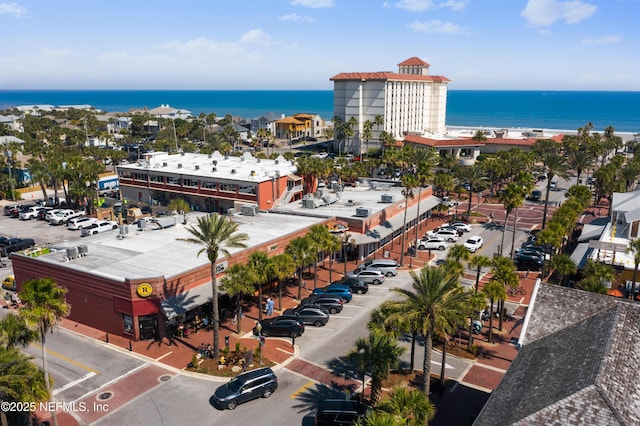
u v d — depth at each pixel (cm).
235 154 14338
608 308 2711
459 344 4350
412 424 2398
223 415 3316
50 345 4284
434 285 3156
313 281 5897
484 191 11462
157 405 3419
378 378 3197
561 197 11094
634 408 1903
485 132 18512
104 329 4541
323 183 10306
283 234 5784
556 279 5959
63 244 5516
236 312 4881
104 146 17575
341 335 4509
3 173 11312
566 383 2088
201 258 4947
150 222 6397
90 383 3691
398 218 7569
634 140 18675
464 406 3394
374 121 16962
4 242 7038
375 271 5819
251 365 3938
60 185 11631
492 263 4369
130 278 4238
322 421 3102
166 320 4359
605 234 5881
